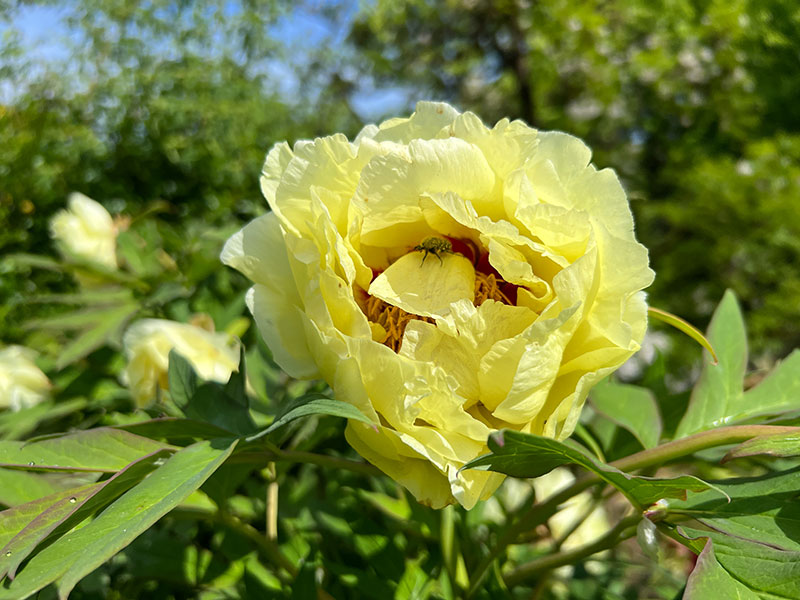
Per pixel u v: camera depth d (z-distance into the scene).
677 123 1.63
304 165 0.22
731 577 0.18
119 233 0.49
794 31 1.42
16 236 0.80
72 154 0.97
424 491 0.20
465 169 0.21
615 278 0.20
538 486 0.49
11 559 0.17
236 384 0.25
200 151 1.04
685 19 1.52
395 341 0.22
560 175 0.22
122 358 0.45
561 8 1.52
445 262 0.23
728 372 0.27
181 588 0.34
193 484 0.18
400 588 0.30
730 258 1.52
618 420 0.27
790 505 0.20
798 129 1.56
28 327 0.43
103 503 0.20
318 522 0.36
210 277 0.46
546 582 0.36
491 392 0.20
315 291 0.20
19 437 0.40
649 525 0.20
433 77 1.87
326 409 0.18
